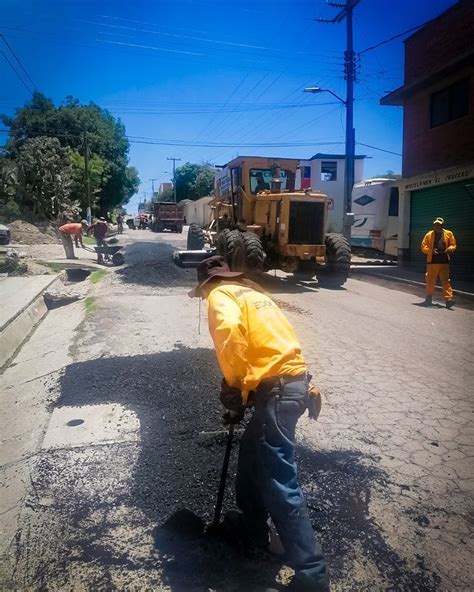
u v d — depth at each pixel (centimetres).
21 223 2497
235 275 288
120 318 829
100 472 365
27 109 4150
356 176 3531
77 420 448
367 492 340
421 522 311
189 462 374
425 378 562
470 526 308
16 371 634
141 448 396
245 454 274
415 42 1602
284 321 273
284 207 1145
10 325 766
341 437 416
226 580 266
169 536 298
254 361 260
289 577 268
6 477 372
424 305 1030
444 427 438
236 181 1345
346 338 728
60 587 262
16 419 478
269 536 296
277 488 248
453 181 1455
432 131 1562
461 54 1320
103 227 1689
